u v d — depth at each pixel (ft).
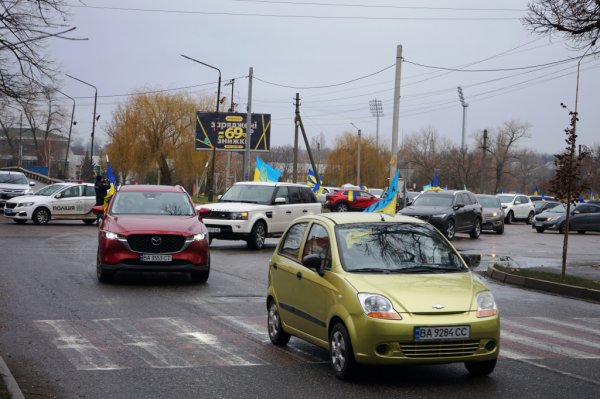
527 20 79.25
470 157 475.72
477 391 33.58
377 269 37.14
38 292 60.59
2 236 115.24
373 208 114.11
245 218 104.58
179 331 46.52
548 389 34.06
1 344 41.42
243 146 286.87
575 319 56.13
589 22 76.07
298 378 35.63
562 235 168.66
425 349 33.42
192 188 332.80
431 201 143.43
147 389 33.14
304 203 116.57
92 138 305.12
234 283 70.49
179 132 307.78
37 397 31.32
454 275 37.40
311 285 38.68
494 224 163.12
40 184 347.56
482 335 34.09
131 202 72.79
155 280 71.20
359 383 34.81
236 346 42.73
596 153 377.91
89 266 79.87
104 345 41.93
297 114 270.87
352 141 401.08
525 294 71.31
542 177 642.63
